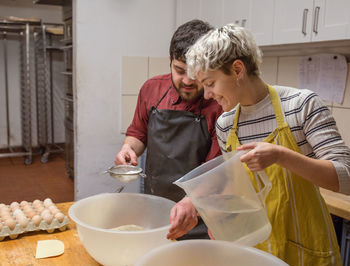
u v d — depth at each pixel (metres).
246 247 0.89
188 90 1.42
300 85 2.37
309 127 1.05
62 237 1.24
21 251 1.13
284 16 2.09
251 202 0.90
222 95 1.04
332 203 1.75
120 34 2.80
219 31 0.99
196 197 0.88
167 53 3.00
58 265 1.05
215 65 0.96
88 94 2.76
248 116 1.15
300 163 0.92
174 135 1.56
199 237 1.46
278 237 1.11
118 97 2.85
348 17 1.75
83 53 2.70
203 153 1.54
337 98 2.16
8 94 5.35
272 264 0.84
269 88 1.12
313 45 2.16
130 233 0.98
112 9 2.74
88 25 2.69
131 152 1.50
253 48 1.02
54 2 3.75
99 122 2.82
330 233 1.12
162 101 1.62
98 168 2.87
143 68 2.90
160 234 1.03
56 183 4.13
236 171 0.90
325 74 2.21
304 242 1.10
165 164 1.57
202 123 1.53
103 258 1.02
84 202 1.19
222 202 0.89
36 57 5.05
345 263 1.82
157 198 1.26
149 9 2.87
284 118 1.09
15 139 5.51
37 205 1.42
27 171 4.57
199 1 2.72
